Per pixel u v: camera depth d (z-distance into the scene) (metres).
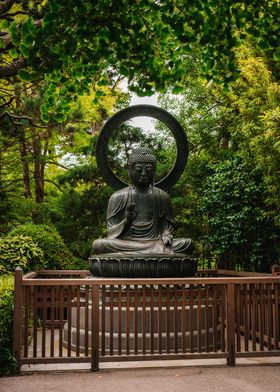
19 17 9.84
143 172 7.40
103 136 7.78
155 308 6.32
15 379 5.22
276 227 8.95
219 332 6.73
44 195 16.66
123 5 4.21
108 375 5.36
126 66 4.70
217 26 4.68
